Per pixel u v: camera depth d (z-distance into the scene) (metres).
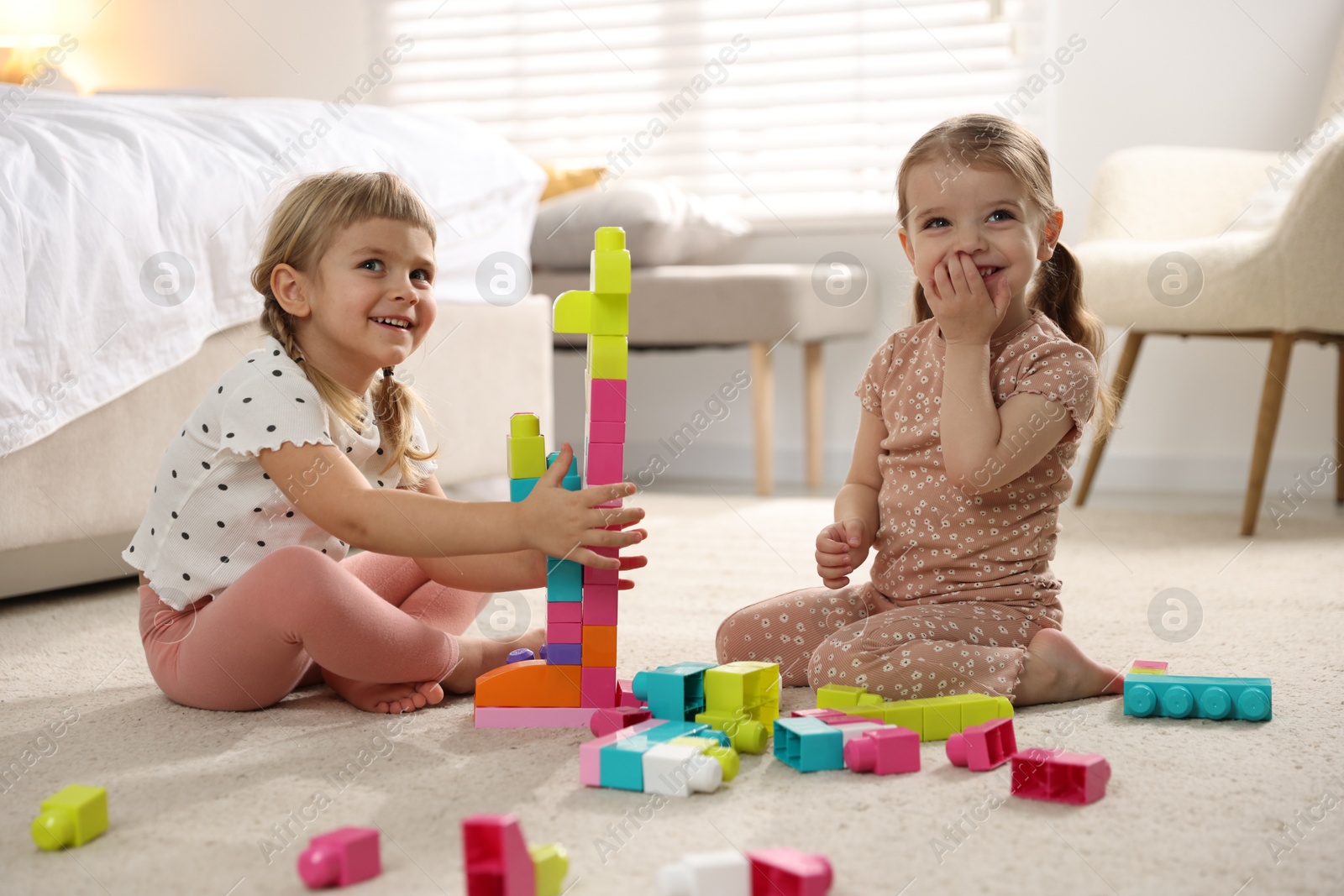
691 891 0.58
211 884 0.63
